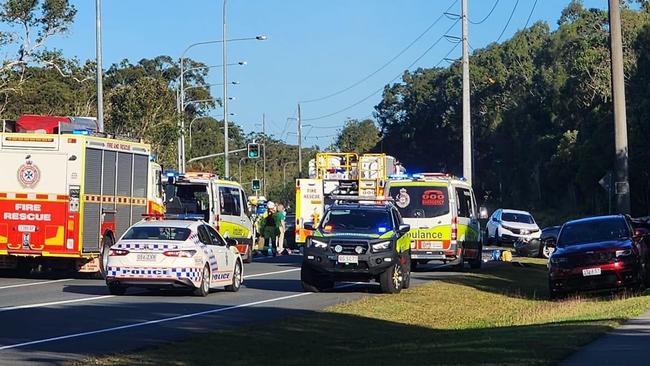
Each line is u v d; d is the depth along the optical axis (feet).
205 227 84.89
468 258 118.52
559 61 305.53
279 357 48.85
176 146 219.82
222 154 278.67
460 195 117.50
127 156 106.42
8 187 97.45
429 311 74.18
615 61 117.50
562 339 50.47
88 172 98.17
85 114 204.33
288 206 402.72
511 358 43.98
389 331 61.57
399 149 408.67
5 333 56.44
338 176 147.13
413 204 113.80
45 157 97.30
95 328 59.11
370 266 83.15
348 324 63.72
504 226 184.03
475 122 362.33
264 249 158.20
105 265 92.12
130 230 82.23
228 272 86.69
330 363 45.60
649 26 229.66
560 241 86.74
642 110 206.59
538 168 305.12
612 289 84.23
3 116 197.98
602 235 85.76
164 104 201.87
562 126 291.38
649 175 210.38
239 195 138.31
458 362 43.39
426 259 114.21
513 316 70.44
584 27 297.12
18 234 97.04
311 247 84.64
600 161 232.53
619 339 51.37
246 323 62.90
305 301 78.18
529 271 119.14
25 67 182.60
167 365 45.55
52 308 70.18
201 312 69.05
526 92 330.34
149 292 85.46
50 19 173.17
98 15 131.23
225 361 47.06
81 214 97.14
